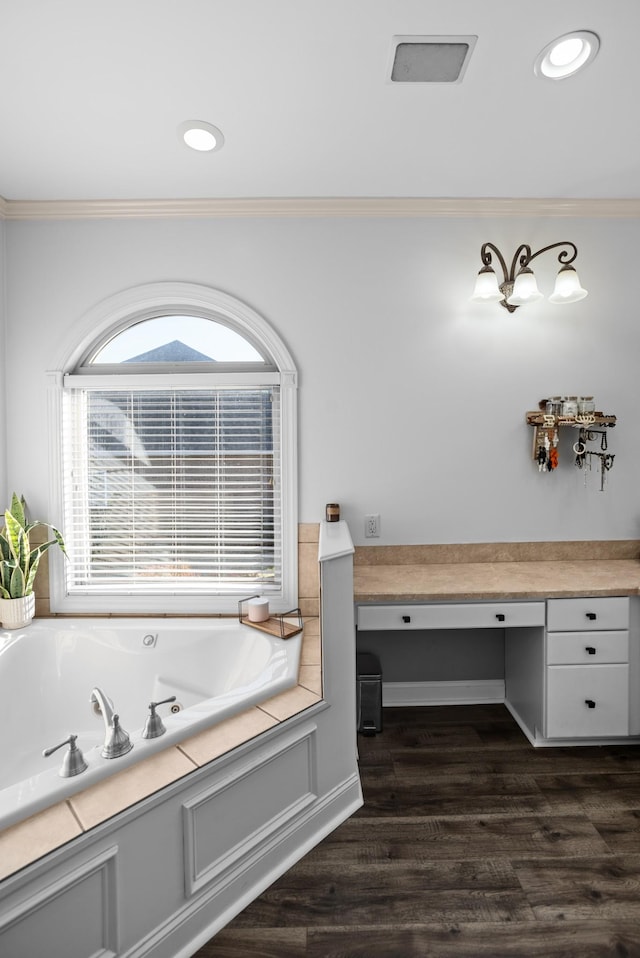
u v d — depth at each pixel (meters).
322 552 1.81
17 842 1.17
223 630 2.32
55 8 1.34
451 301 2.52
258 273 2.48
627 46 1.49
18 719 2.16
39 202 2.41
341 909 1.51
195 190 2.33
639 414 2.58
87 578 2.58
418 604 2.16
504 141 1.99
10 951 1.12
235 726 1.62
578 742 2.30
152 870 1.34
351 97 1.71
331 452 2.54
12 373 2.48
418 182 2.29
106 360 2.62
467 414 2.55
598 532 2.61
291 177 2.23
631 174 2.25
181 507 2.59
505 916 1.49
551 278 2.54
